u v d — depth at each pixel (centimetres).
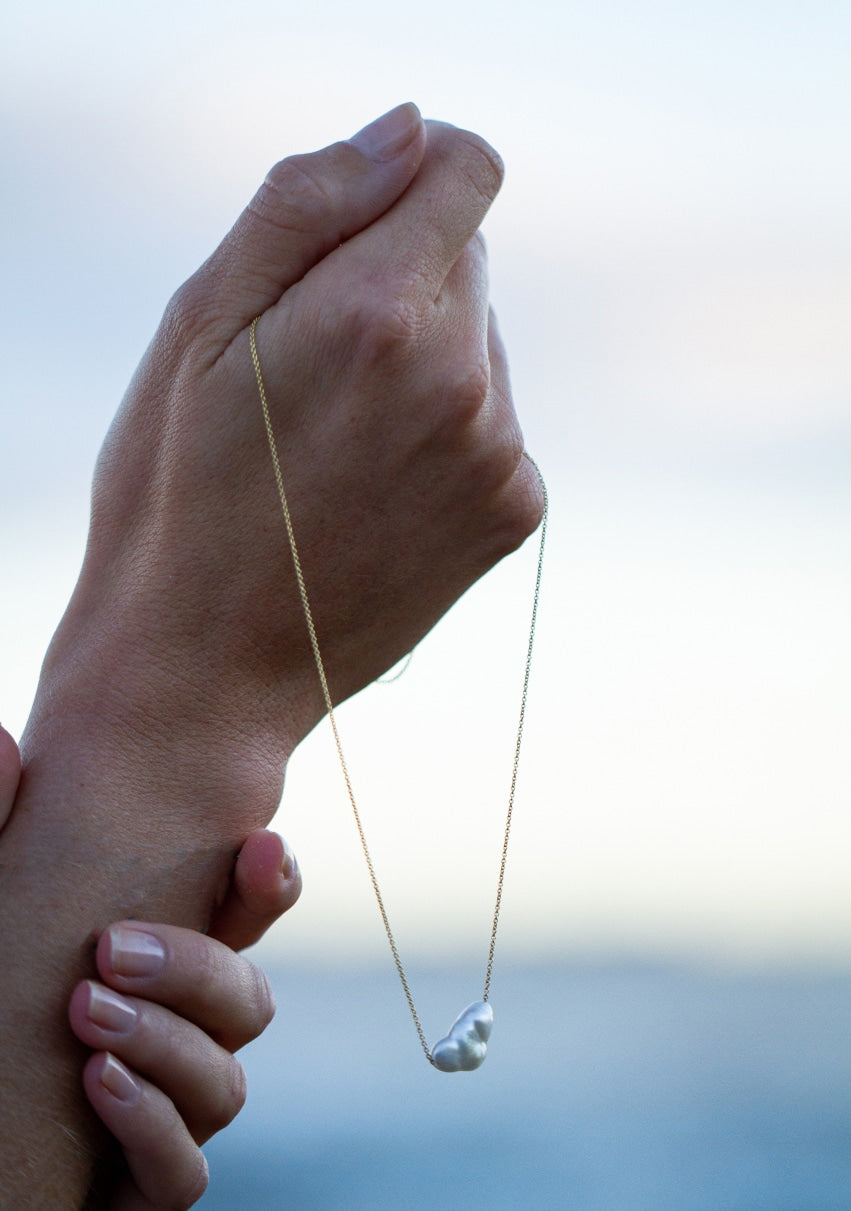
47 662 61
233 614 60
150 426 61
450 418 59
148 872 59
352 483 60
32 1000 57
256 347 60
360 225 60
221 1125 59
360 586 61
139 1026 57
